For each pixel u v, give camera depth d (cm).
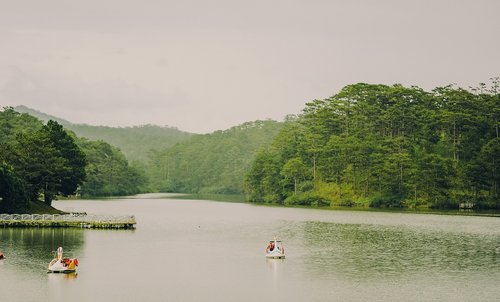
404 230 13262
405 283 7575
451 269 8444
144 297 6875
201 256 9469
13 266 8294
